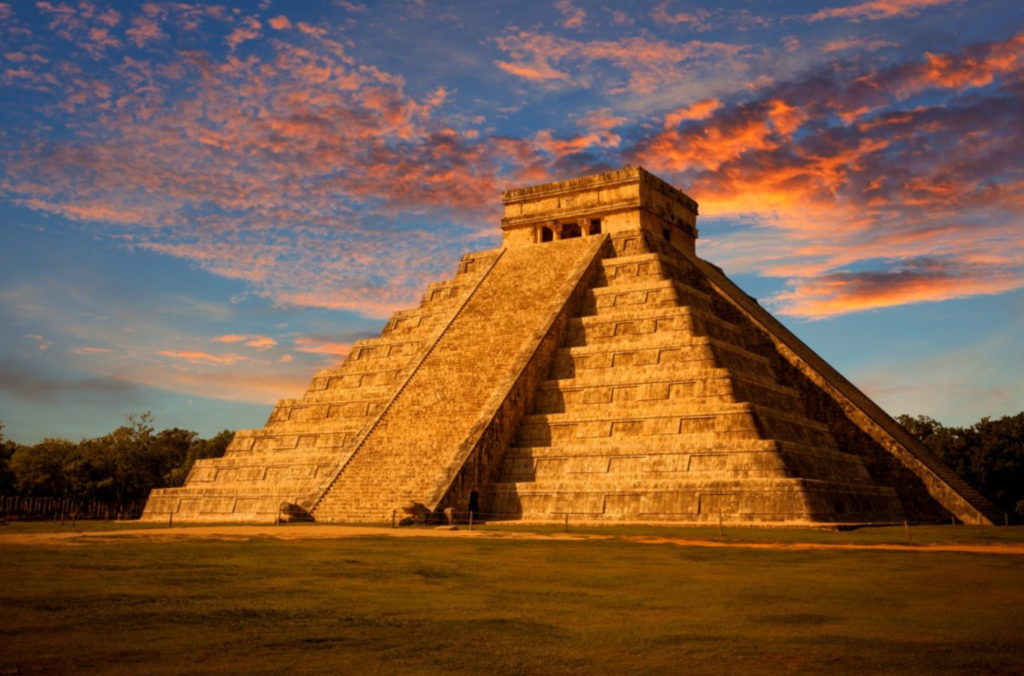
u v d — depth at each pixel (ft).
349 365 249.75
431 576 84.99
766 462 171.22
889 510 194.39
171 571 84.07
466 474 185.16
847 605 68.85
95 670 46.55
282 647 52.39
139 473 355.36
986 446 277.03
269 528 154.81
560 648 53.01
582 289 233.35
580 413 198.08
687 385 192.95
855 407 210.18
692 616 63.98
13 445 339.57
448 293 258.78
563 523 174.70
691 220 283.59
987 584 81.10
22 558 91.76
